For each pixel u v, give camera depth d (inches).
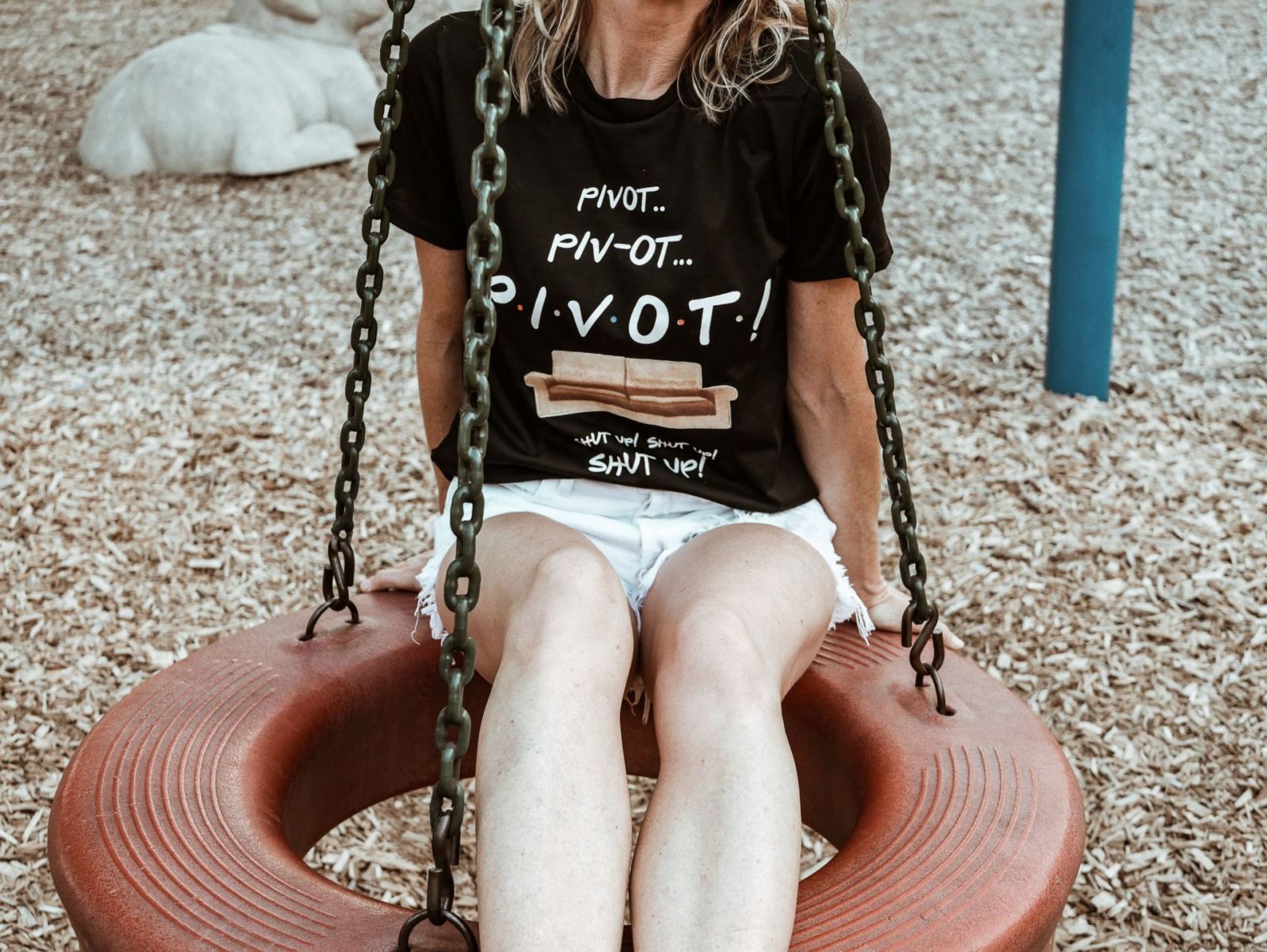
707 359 65.1
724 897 48.6
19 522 142.2
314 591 133.6
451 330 71.6
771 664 58.6
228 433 159.2
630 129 62.4
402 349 181.6
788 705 71.1
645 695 70.1
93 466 152.1
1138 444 155.4
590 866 49.2
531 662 54.5
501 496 69.2
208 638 126.4
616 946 48.4
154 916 53.1
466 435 46.3
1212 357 174.2
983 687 69.5
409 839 109.1
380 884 103.3
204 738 64.8
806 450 70.8
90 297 196.4
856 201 56.4
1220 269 197.2
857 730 66.8
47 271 204.4
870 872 56.2
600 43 62.9
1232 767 109.7
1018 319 185.0
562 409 67.9
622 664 56.7
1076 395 165.5
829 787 70.1
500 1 45.9
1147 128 248.5
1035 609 128.0
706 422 66.6
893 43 309.3
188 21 339.6
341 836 107.3
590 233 63.6
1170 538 137.7
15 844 102.6
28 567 135.3
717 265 63.3
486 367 46.5
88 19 338.6
